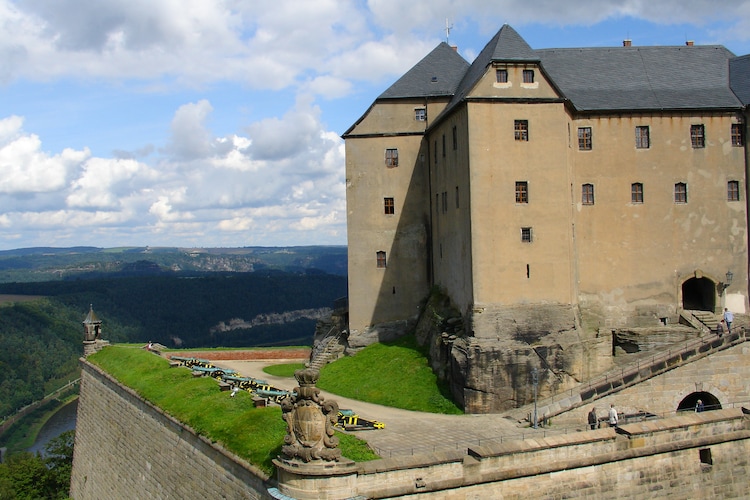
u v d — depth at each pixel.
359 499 28.39
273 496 28.81
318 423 28.72
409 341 58.56
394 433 39.69
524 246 48.47
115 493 49.75
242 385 45.38
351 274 61.59
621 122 53.97
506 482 32.19
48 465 67.25
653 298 53.97
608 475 34.84
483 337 47.28
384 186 61.50
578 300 53.16
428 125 60.81
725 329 48.88
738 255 54.62
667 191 54.16
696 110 54.09
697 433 37.41
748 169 54.53
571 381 46.91
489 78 48.84
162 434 42.38
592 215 53.75
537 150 48.88
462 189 50.19
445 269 56.12
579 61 58.34
